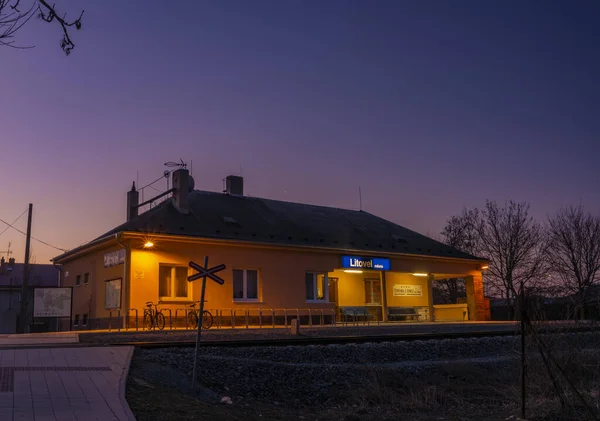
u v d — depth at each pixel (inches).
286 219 1390.3
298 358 641.0
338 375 575.8
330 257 1300.4
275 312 1187.9
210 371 516.7
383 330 1035.3
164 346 612.4
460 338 853.8
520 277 1953.7
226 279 1130.7
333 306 1291.8
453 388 591.5
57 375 423.2
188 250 1091.9
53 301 998.4
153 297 1036.5
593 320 539.8
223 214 1272.1
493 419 461.1
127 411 347.3
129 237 1020.5
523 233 1990.7
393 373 598.9
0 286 1715.1
